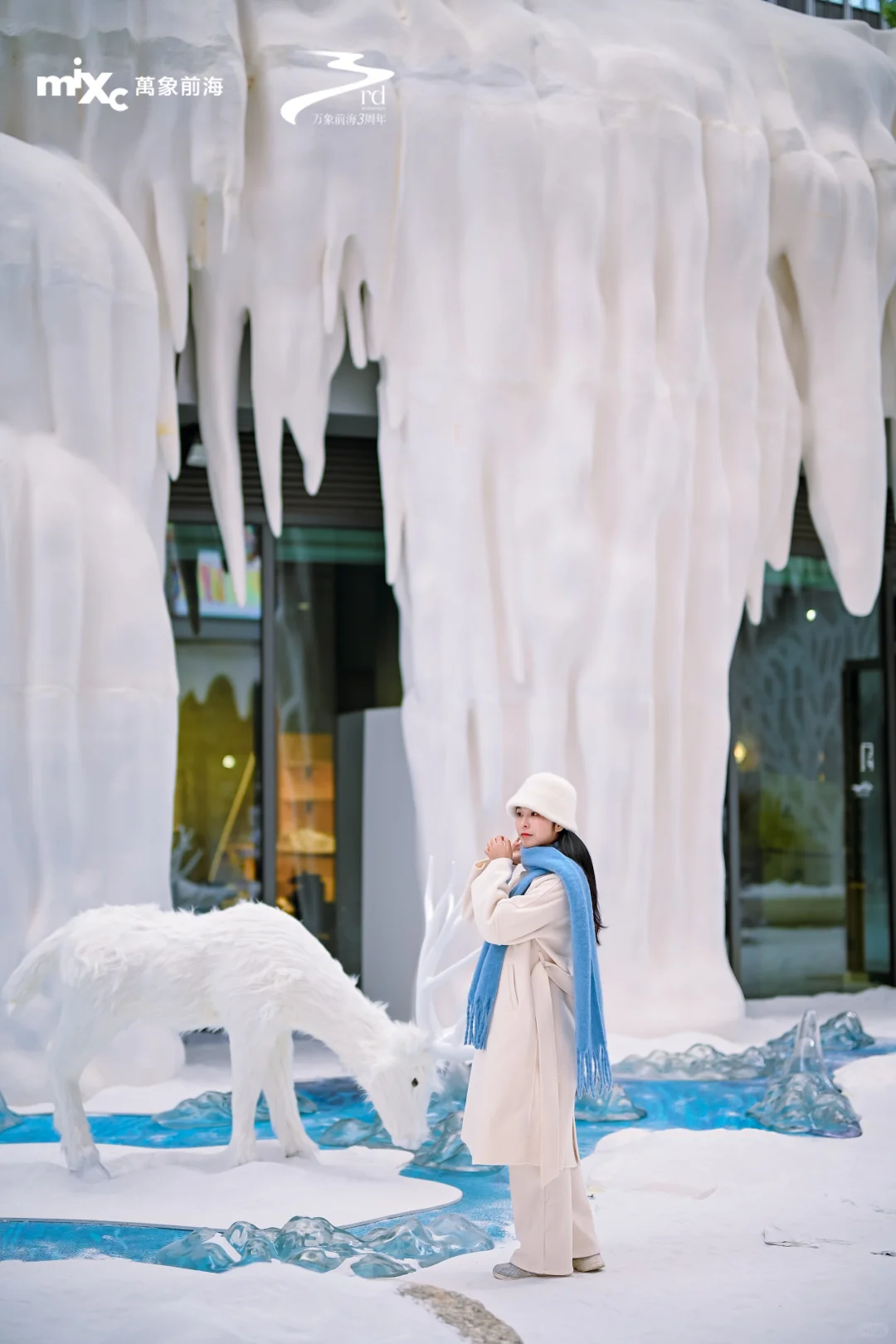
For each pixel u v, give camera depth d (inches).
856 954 378.0
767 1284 134.5
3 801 241.8
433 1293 129.8
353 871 330.6
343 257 288.0
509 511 291.9
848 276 329.4
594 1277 137.6
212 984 185.0
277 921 189.9
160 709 259.3
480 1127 136.7
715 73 314.0
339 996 186.7
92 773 251.3
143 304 262.8
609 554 298.8
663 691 305.9
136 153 269.9
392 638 337.4
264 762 320.5
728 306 315.3
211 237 279.3
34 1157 194.7
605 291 300.8
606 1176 181.3
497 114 287.0
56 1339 115.7
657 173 301.0
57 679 245.9
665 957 303.3
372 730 324.8
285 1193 171.3
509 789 293.3
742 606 319.3
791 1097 216.5
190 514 317.7
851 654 381.4
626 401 298.0
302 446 289.4
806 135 330.0
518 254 288.7
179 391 299.1
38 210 252.1
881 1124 212.1
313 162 278.4
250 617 322.0
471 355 288.8
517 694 294.2
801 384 339.3
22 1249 149.4
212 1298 124.3
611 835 293.0
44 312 252.2
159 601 263.0
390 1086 182.1
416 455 291.4
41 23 267.0
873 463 330.3
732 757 363.3
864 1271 139.3
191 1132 214.2
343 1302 124.0
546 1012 137.8
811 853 373.4
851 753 379.9
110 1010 182.2
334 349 293.0
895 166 337.1
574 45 298.8
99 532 253.8
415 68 285.7
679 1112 228.1
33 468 248.2
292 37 279.3
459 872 288.4
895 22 403.9
